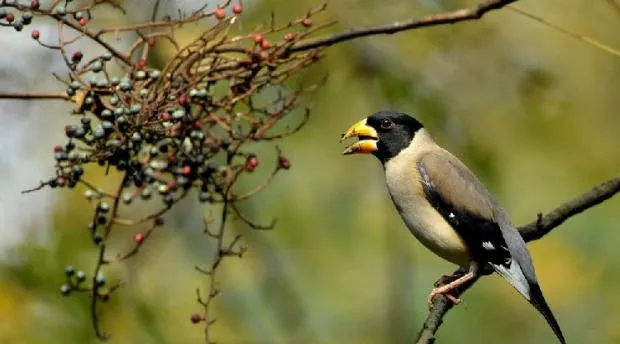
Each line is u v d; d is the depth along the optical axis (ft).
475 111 48.01
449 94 47.70
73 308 40.63
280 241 50.14
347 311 50.65
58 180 32.14
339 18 45.68
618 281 51.44
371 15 46.09
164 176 36.45
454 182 37.86
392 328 48.26
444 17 34.60
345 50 46.42
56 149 31.94
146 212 45.39
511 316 51.26
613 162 51.78
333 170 50.29
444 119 47.47
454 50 47.75
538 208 51.72
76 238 42.14
